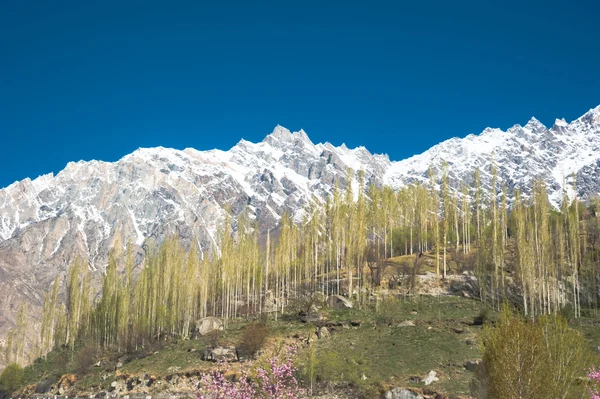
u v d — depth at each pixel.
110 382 71.25
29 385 85.81
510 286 82.94
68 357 99.50
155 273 97.88
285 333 71.62
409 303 80.56
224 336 75.88
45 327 115.38
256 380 48.59
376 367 57.44
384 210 106.56
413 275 84.12
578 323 70.38
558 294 77.50
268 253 103.44
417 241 113.94
